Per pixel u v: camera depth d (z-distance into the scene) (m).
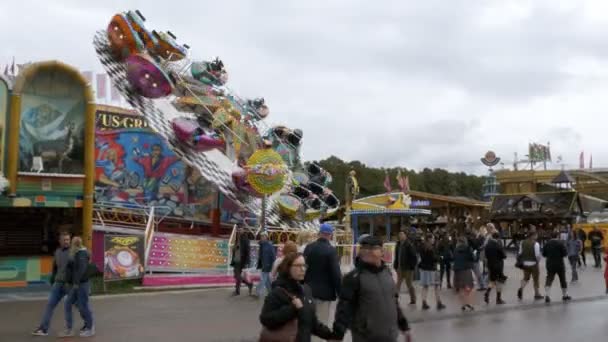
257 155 23.89
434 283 15.66
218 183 24.64
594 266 32.09
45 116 19.00
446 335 11.86
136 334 11.89
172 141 24.33
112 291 18.17
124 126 27.02
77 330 12.23
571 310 15.39
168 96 26.61
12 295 17.41
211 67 30.11
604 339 11.26
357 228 38.41
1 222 20.22
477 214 55.53
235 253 18.17
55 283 11.80
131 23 25.77
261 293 17.48
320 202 28.98
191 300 16.80
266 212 26.09
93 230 20.23
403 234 16.78
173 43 27.84
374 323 6.34
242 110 31.91
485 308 15.59
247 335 11.85
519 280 22.86
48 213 20.98
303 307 6.05
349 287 6.47
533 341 11.15
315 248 9.05
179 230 26.95
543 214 53.03
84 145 19.39
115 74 24.56
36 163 18.59
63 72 19.17
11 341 11.14
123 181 26.53
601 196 79.44
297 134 33.12
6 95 18.45
